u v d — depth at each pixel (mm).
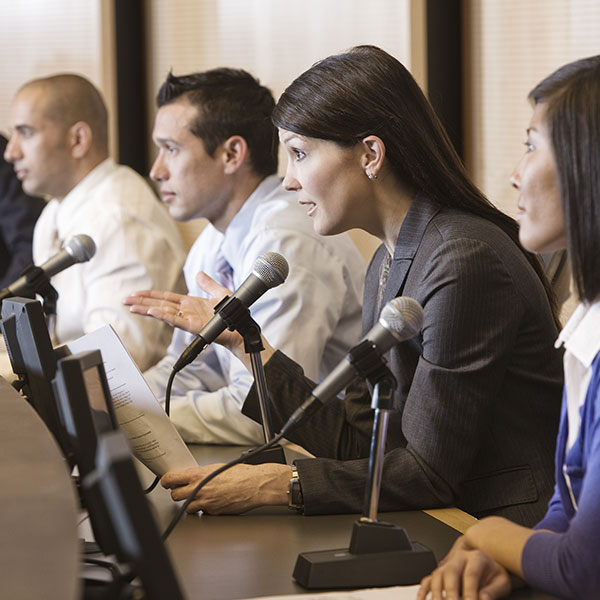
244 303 2074
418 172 2213
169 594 1000
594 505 1432
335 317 3070
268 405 2146
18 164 4570
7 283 5598
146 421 2064
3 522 1144
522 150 4805
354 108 2176
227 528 1935
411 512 2023
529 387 2141
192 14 5840
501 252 2117
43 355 1869
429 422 2023
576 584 1436
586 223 1456
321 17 5316
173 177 3305
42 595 946
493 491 2109
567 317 2688
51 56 6086
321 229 2279
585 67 1504
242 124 3266
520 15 4746
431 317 2059
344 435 2355
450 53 4992
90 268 4074
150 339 3961
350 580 1609
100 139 4570
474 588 1506
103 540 1380
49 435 1613
